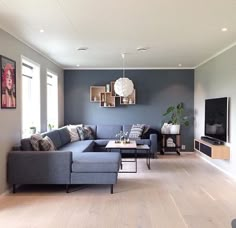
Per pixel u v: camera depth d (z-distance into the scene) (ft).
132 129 25.23
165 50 18.42
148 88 26.58
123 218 10.59
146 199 12.80
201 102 23.76
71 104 26.94
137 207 11.77
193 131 26.40
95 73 26.76
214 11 11.07
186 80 26.43
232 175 16.74
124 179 16.44
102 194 13.57
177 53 19.44
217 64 19.47
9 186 14.03
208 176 17.12
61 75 26.02
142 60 22.41
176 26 13.08
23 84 17.75
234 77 16.38
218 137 18.65
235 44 16.25
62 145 20.26
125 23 12.64
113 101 26.63
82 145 20.44
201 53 19.40
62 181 13.74
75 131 23.79
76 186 14.99
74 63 23.88
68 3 10.22
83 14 11.41
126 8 10.77
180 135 26.35
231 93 16.88
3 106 13.12
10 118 14.01
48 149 14.84
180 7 10.64
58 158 13.70
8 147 13.83
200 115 24.03
